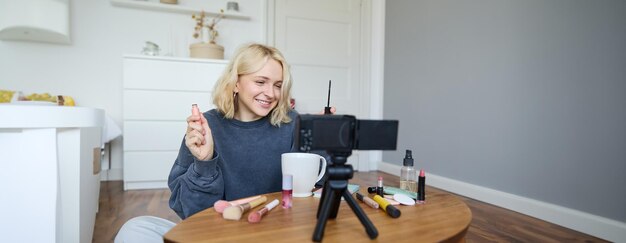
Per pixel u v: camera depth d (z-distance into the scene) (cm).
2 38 243
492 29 208
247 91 79
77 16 258
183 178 69
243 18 293
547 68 176
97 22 262
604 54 151
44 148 69
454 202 69
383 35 324
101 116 84
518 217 180
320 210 52
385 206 61
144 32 271
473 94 221
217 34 285
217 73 248
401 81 297
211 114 84
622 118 145
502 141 201
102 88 264
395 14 307
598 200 154
